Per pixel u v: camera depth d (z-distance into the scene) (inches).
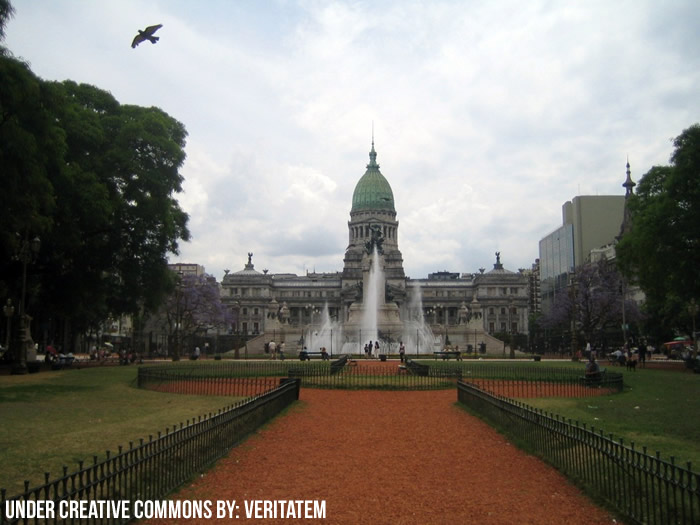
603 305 3681.1
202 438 577.6
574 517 446.9
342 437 758.5
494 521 439.2
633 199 2470.5
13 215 1412.4
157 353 3806.6
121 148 2000.5
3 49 1259.2
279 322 4037.9
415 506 472.7
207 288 4288.9
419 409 1032.8
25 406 986.7
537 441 661.3
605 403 1073.5
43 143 1392.7
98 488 482.9
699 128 1946.4
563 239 6422.2
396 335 3474.4
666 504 407.5
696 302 2401.6
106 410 941.8
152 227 2102.6
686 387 1414.9
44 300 2283.5
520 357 3152.1
